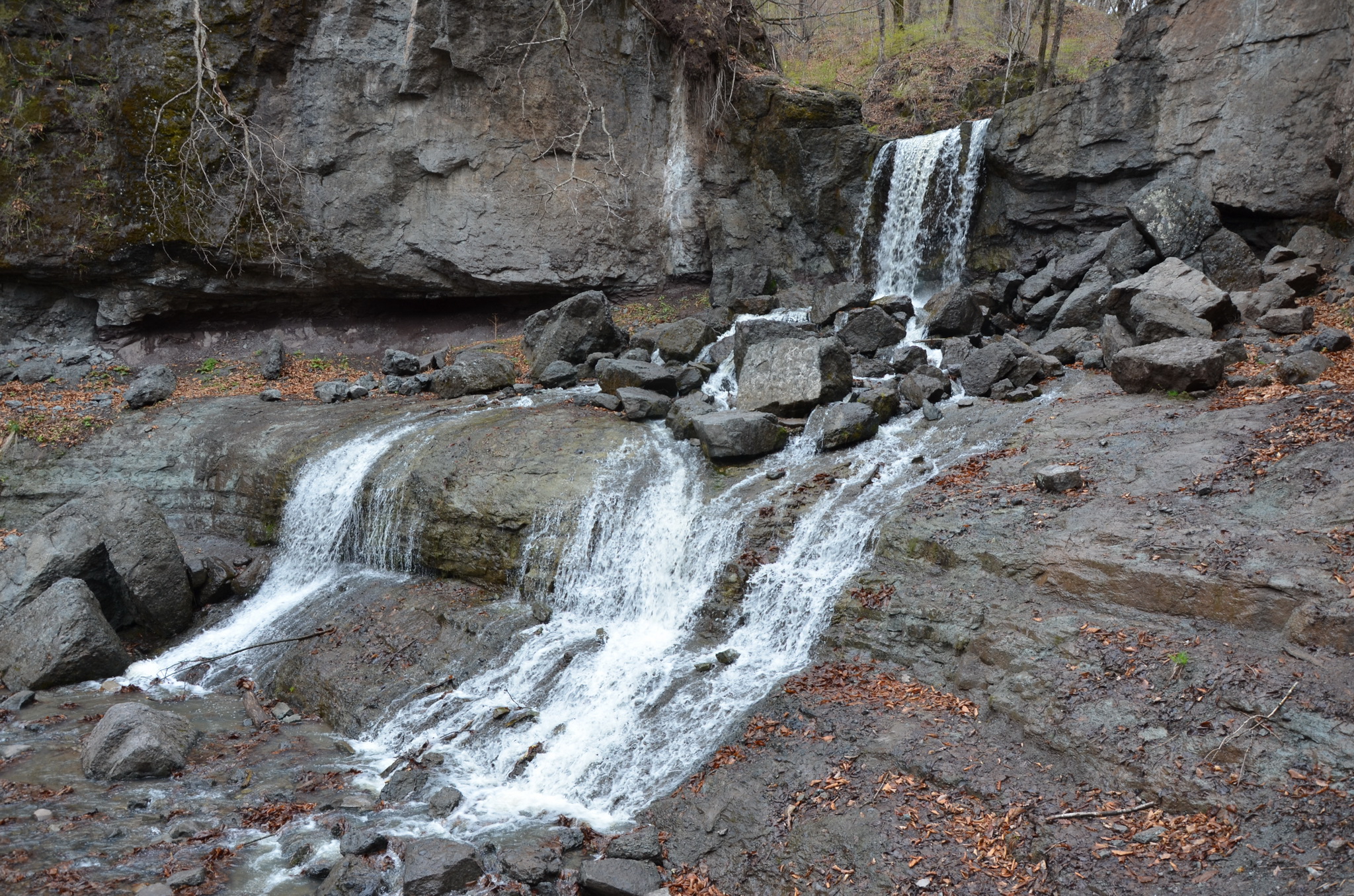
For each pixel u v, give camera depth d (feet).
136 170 55.93
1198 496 27.30
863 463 35.47
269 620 38.73
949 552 28.14
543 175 62.08
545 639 32.04
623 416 43.73
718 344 51.19
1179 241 44.93
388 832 23.22
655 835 22.02
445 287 62.03
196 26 52.65
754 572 30.63
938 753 22.25
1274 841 17.38
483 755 27.48
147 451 47.78
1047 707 22.30
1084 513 27.96
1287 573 22.66
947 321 47.88
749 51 66.08
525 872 20.95
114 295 58.13
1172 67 48.80
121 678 35.40
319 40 57.11
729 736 24.97
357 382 55.67
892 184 60.29
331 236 59.11
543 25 60.49
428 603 36.14
